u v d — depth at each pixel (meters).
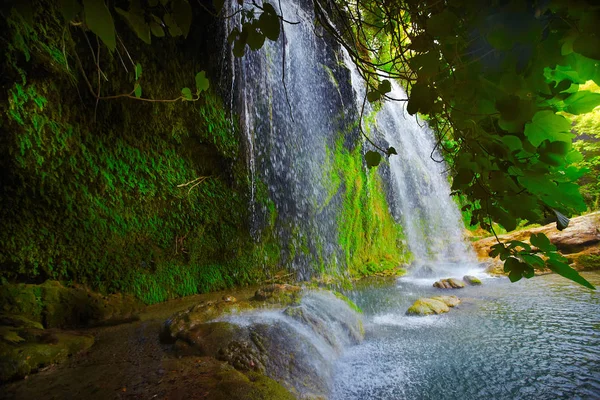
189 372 2.59
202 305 3.89
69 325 4.26
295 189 7.50
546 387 2.81
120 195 5.18
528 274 0.90
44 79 4.09
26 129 4.08
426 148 11.27
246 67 6.47
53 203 4.55
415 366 3.30
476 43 0.78
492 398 2.71
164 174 5.60
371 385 2.97
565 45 0.69
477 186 0.95
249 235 6.75
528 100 0.74
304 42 7.72
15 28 3.54
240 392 2.20
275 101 7.12
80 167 4.71
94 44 4.42
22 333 3.26
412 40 1.01
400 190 9.86
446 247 10.08
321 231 7.88
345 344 3.84
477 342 3.79
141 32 0.90
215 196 6.27
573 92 0.76
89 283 4.92
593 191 11.05
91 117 4.72
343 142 8.55
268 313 4.03
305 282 7.07
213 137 6.00
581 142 11.19
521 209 0.89
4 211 4.23
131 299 5.16
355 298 6.06
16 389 2.48
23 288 4.16
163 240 5.72
